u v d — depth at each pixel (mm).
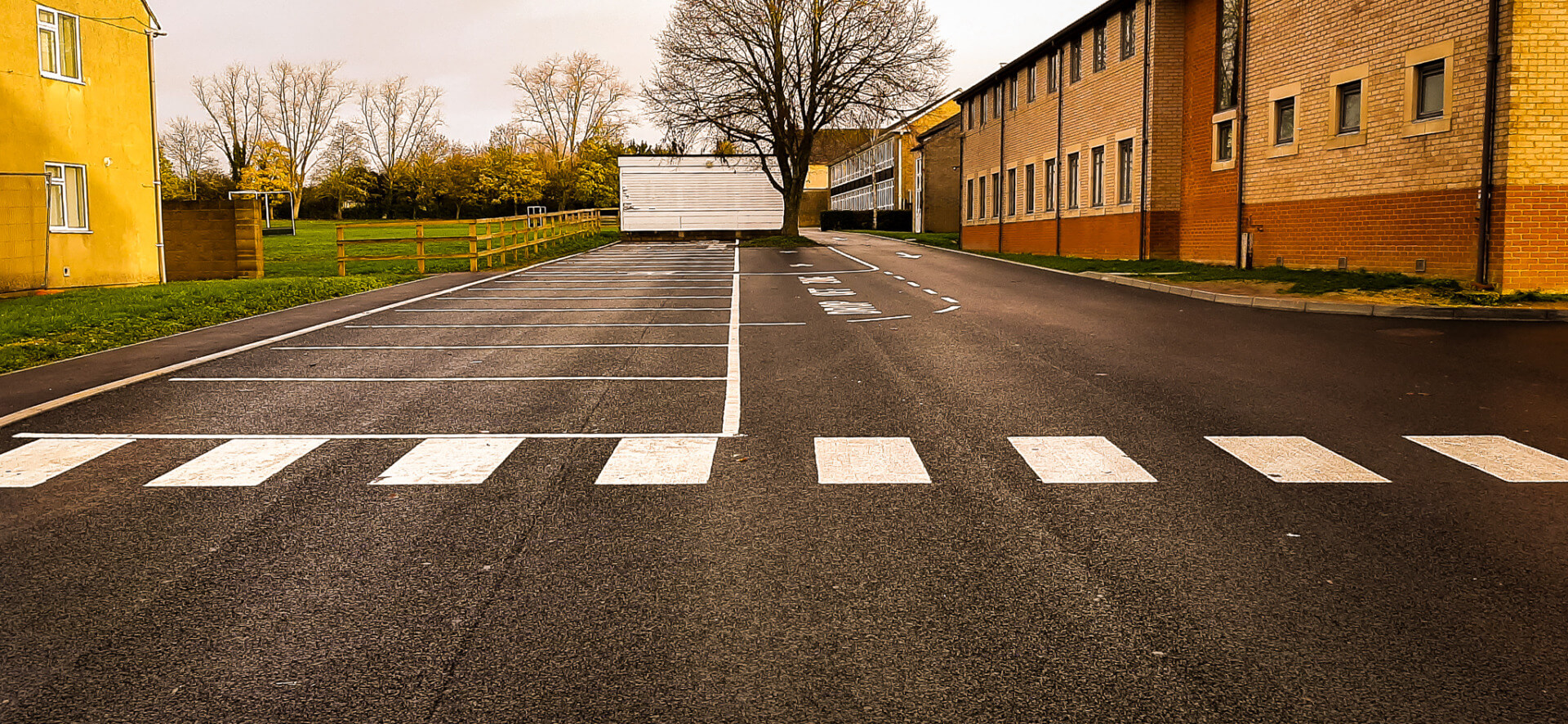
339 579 4828
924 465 6973
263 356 12555
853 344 13344
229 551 5250
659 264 32062
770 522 5676
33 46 21391
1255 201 22734
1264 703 3549
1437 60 16922
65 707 3559
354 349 13211
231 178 90000
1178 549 5168
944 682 3723
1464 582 4676
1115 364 11391
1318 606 4402
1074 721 3432
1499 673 3756
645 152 98812
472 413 9008
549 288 23203
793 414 8797
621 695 3635
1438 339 12656
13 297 20266
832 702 3576
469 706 3561
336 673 3820
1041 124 35438
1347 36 19281
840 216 73062
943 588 4656
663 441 7793
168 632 4203
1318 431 7957
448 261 32812
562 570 4922
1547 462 6926
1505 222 15523
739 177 51562
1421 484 6387
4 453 7531
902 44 45406
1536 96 15336
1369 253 18828
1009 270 27469
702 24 45188
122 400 9672
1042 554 5105
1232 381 10266
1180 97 26688
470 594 4621
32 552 5246
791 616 4340
